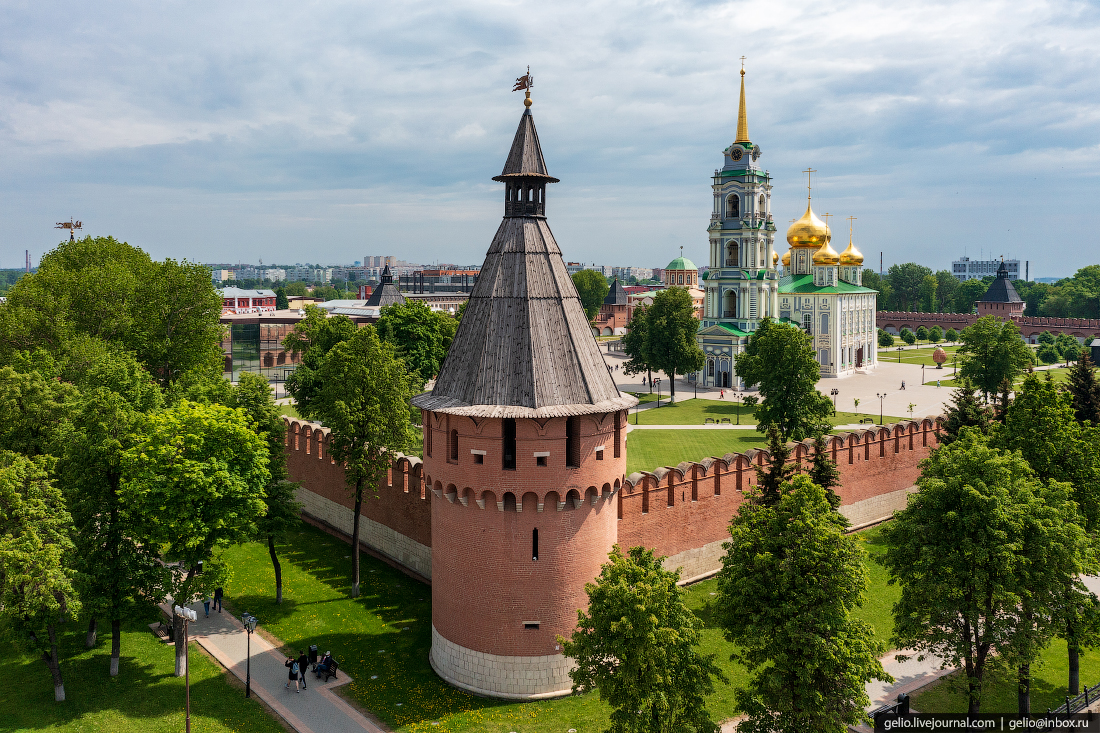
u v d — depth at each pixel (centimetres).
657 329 12325
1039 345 18038
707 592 4897
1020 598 3394
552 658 3656
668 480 4872
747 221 14162
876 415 11231
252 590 4944
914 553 3444
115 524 3934
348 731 3419
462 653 3747
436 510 3891
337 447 4903
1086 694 3631
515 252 3800
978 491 3303
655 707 2917
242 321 13738
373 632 4391
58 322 7100
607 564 3150
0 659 4050
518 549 3600
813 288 15738
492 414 3462
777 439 4688
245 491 4153
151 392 5362
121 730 3419
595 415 3650
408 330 9519
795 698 3005
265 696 3722
